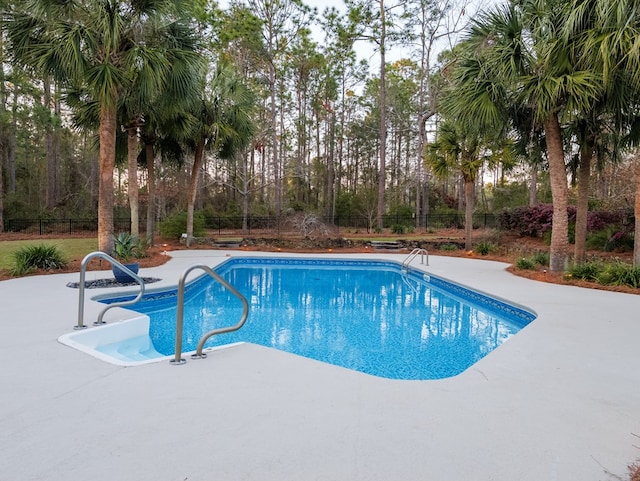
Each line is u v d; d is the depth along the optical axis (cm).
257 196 2969
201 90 1227
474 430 228
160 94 871
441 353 488
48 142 2255
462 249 1451
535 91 751
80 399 259
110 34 750
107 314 483
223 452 200
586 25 700
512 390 288
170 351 471
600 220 1299
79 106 1000
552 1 732
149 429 222
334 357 471
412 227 2070
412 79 2517
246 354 354
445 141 1283
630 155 1363
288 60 2258
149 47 816
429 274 962
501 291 711
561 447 212
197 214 1819
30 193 2497
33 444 205
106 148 843
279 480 179
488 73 812
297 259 1274
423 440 216
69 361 327
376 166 3366
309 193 3072
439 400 268
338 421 235
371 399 267
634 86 709
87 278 749
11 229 1859
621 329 460
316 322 629
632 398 277
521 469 190
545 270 916
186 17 895
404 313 695
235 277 1049
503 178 3080
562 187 847
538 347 393
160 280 768
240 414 241
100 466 187
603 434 226
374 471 187
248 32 1884
